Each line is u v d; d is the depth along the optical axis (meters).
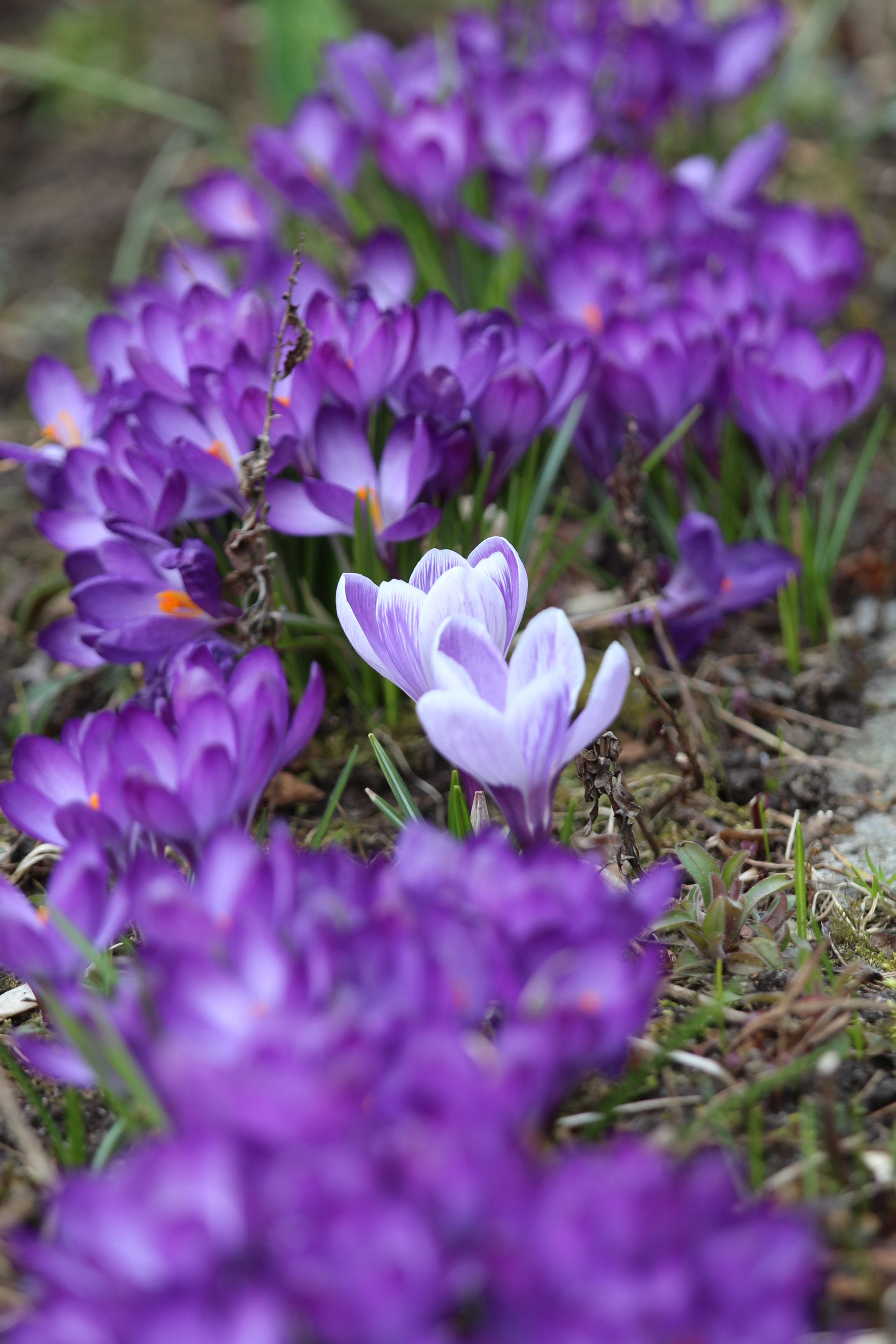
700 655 1.29
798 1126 1.12
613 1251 1.04
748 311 1.30
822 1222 1.09
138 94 1.66
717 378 1.29
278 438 1.21
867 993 1.16
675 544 1.31
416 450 1.19
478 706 1.09
